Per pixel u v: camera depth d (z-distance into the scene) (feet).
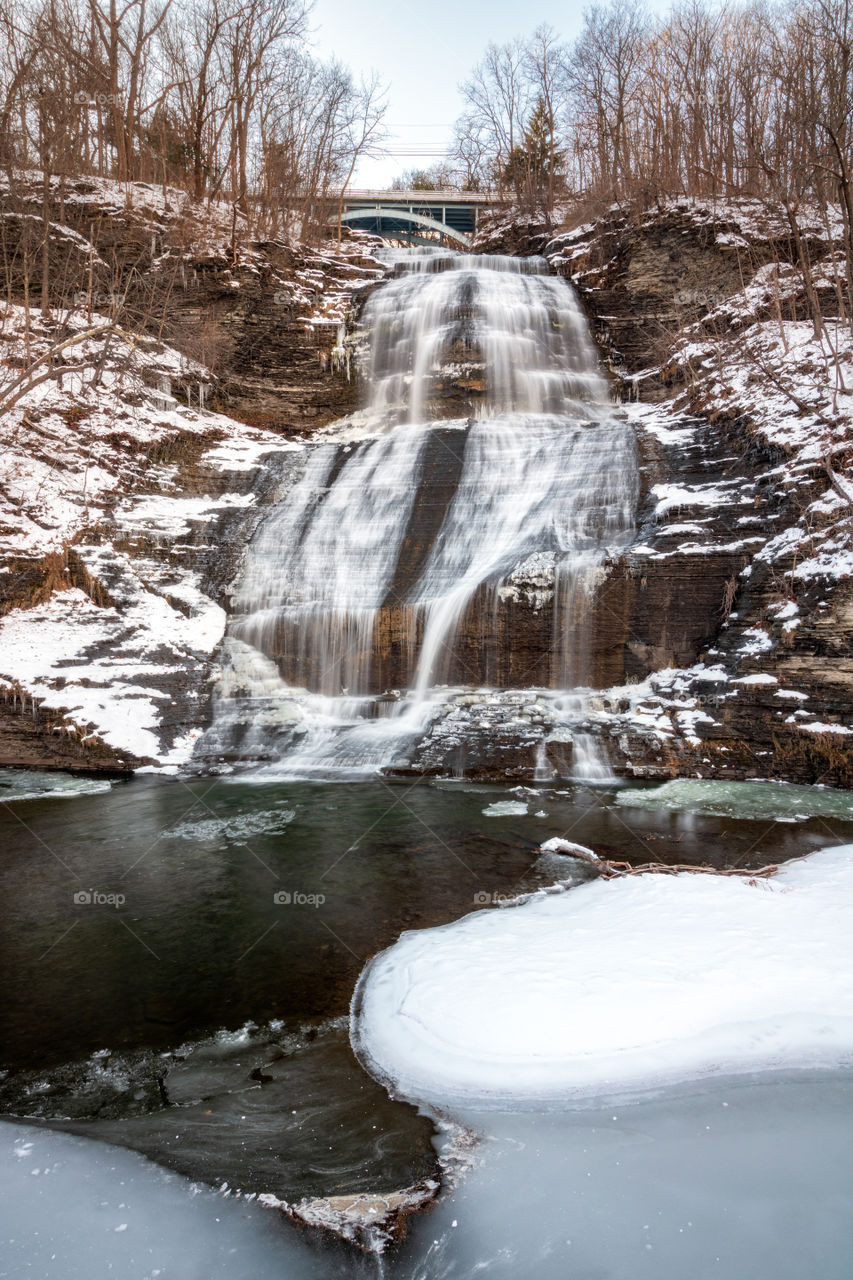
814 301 58.49
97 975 18.83
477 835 28.73
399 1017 16.25
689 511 47.32
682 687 39.88
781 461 47.47
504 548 49.39
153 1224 11.26
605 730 38.27
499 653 43.75
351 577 49.55
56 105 75.97
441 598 44.93
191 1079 14.78
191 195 88.79
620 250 81.76
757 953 17.48
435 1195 11.71
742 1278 10.15
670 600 42.52
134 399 63.31
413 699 42.88
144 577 49.57
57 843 28.25
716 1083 13.82
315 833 29.14
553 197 108.47
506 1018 15.53
